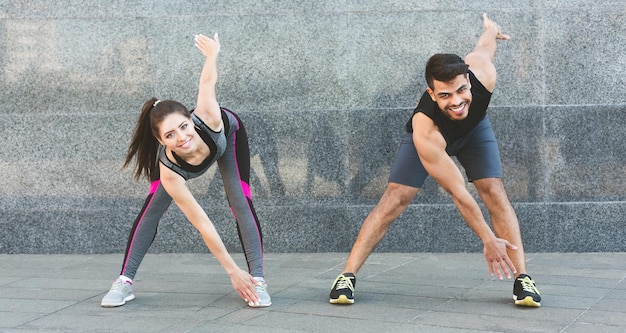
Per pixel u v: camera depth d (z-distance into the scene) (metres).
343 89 6.05
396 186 4.38
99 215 6.06
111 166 6.11
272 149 6.07
